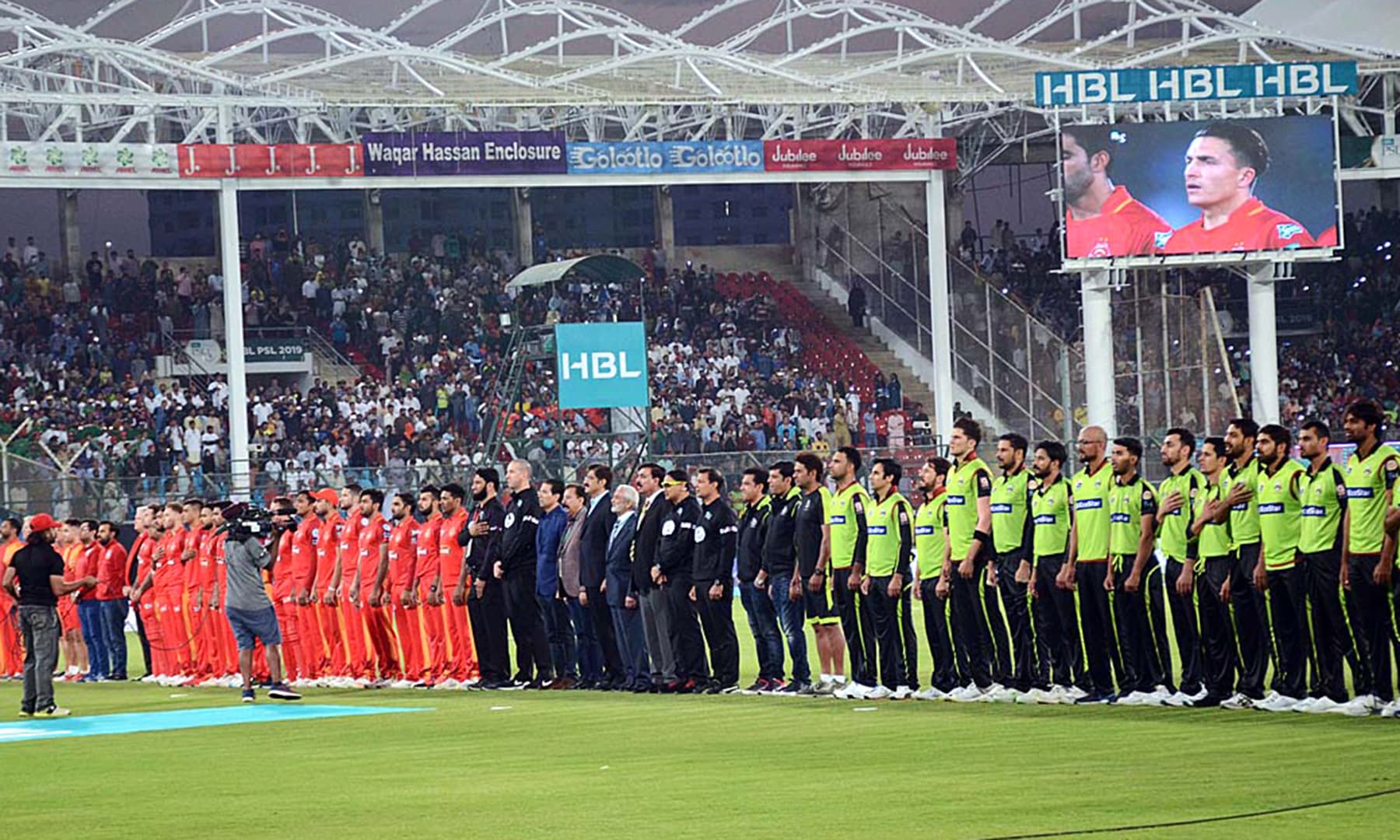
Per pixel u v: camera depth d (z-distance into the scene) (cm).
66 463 4559
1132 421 4784
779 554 1939
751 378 5438
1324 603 1547
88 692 2469
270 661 2142
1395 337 5803
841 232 5997
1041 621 1747
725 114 5188
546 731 1608
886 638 1841
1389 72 5050
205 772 1370
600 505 2122
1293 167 4712
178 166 4666
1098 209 4694
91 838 1034
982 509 1759
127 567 2797
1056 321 5881
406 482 3847
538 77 4997
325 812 1110
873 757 1312
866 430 5222
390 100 4794
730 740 1465
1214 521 1602
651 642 2053
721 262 6147
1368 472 1509
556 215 6469
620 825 1012
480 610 2238
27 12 4581
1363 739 1317
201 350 5319
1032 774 1178
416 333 5503
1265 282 4831
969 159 5772
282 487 3803
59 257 5931
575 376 3994
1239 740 1332
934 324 5131
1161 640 1680
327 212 6419
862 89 4994
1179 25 5734
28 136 5478
